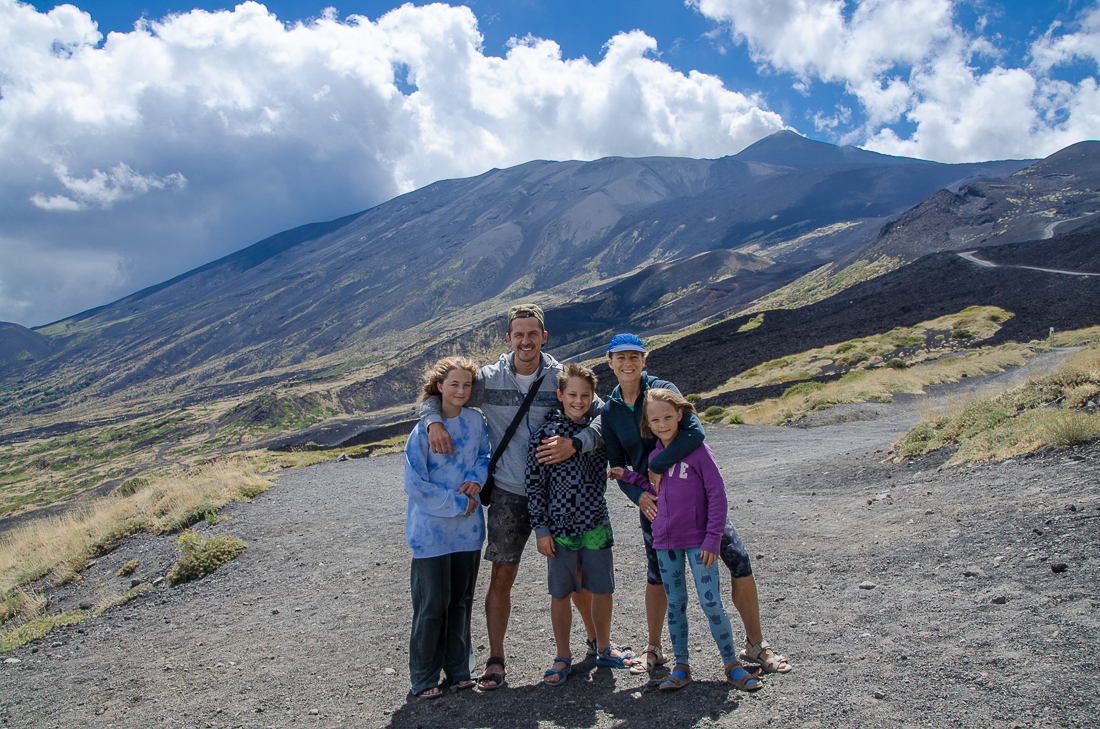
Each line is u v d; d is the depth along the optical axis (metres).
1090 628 2.78
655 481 3.35
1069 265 55.78
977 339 34.75
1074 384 8.83
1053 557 3.79
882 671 2.92
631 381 3.42
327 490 13.88
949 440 8.95
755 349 47.28
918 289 55.41
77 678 4.75
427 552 3.58
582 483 3.53
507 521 3.69
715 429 21.78
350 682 4.06
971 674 2.67
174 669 4.68
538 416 3.66
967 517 5.21
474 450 3.73
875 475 8.73
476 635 4.82
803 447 14.67
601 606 3.65
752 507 8.22
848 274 144.75
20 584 9.28
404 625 5.21
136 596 7.42
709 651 3.78
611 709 3.09
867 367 32.62
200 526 10.66
